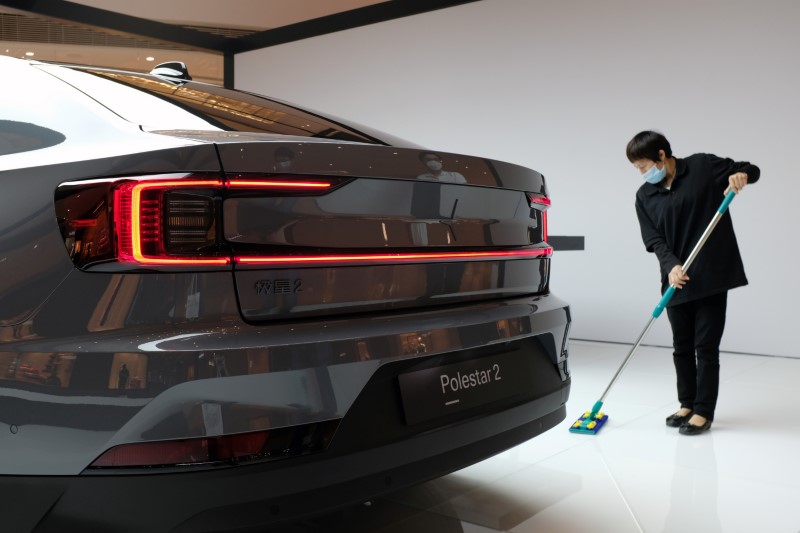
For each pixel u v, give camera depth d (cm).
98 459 125
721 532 200
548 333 187
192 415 124
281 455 130
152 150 129
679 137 517
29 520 131
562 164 568
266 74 738
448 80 625
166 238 126
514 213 184
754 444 286
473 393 163
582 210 560
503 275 179
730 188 298
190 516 127
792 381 405
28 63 171
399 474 147
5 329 131
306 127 181
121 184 127
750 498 227
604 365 454
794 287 477
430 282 158
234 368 126
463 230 167
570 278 567
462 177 166
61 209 130
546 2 569
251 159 133
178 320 127
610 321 550
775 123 479
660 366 450
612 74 542
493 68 599
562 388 193
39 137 148
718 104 500
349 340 139
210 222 129
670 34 516
